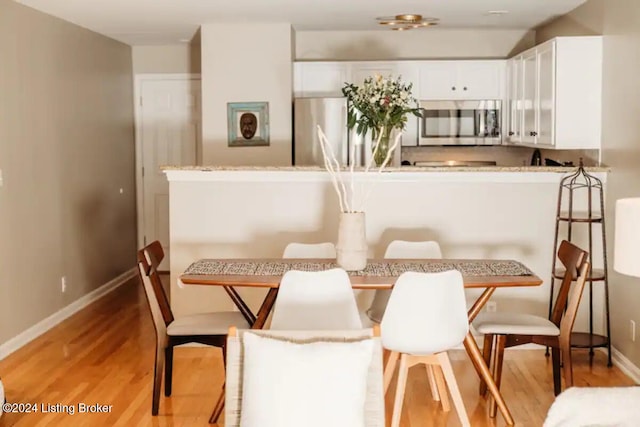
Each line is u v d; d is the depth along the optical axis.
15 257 5.36
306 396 2.55
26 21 5.56
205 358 5.09
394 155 6.88
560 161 6.38
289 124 6.71
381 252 5.21
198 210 5.23
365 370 2.62
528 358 5.07
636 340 4.65
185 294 5.29
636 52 4.61
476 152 7.59
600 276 4.88
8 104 5.26
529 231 5.18
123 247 7.92
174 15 6.12
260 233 5.22
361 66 7.11
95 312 6.50
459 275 3.54
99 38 7.18
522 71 6.50
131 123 8.18
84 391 4.43
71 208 6.43
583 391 2.71
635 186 4.62
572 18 6.04
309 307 3.46
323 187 5.19
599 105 5.32
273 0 5.49
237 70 6.68
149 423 3.94
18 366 4.91
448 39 7.43
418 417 4.04
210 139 6.74
